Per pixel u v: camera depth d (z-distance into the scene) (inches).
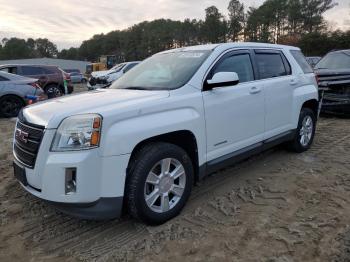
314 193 169.9
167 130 140.1
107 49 5054.1
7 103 421.4
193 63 167.8
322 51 1998.0
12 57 5315.0
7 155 244.5
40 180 127.3
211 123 159.6
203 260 120.8
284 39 2701.8
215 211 154.6
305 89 228.4
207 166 160.6
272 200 163.9
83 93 168.9
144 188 134.0
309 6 3255.4
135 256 124.5
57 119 126.1
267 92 193.6
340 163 213.5
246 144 181.8
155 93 149.3
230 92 169.9
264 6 3533.5
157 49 4175.7
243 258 120.7
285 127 213.3
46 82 645.9
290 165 211.2
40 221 151.0
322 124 329.7
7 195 176.6
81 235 139.8
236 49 184.2
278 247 126.0
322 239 129.9
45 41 5895.7
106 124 124.7
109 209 127.8
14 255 127.7
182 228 140.4
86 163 121.6
